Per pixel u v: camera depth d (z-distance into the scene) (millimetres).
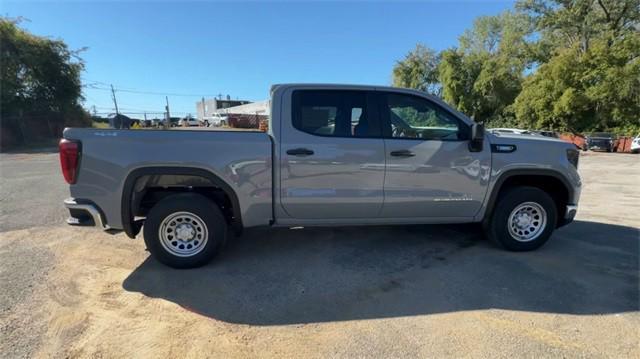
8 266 3861
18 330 2715
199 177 3734
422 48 41938
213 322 2852
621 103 26766
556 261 4055
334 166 3799
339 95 3891
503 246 4316
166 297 3234
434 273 3744
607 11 31562
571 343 2598
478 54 38375
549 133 19141
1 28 23047
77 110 28516
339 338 2652
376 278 3629
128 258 4105
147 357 2436
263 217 3850
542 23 34188
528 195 4180
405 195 3961
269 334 2699
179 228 3777
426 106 4016
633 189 9078
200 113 90438
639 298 3236
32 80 25016
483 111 38062
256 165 3707
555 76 28562
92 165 3527
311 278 3625
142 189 3764
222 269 3822
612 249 4445
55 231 5062
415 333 2715
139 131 3570
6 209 6293
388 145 3875
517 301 3184
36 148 20797
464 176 4039
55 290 3338
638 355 2469
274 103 3795
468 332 2729
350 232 5031
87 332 2703
